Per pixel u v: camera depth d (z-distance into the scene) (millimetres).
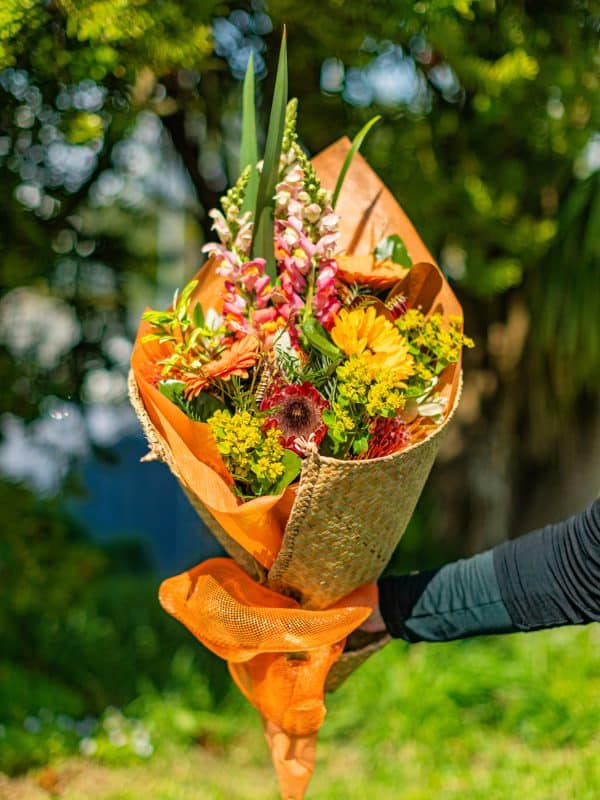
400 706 4020
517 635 4512
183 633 5074
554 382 4941
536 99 3809
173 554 9242
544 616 1968
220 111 4172
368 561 1931
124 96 3422
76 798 3439
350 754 3834
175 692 4293
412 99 3838
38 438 4074
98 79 3014
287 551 1865
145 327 2014
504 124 3906
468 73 3479
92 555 4168
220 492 1822
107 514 9555
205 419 1900
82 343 4039
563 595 1947
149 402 1873
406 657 4383
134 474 9375
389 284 2072
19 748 3781
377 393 1754
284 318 1922
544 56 3701
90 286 4031
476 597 2012
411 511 1967
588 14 3740
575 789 3326
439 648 4422
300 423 1811
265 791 3525
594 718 3873
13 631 4617
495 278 4070
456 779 3523
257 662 1982
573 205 4281
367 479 1771
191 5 3098
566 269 4488
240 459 1750
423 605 2055
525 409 5172
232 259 1940
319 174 2354
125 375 4137
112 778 3645
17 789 3553
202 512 2029
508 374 5051
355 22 3381
